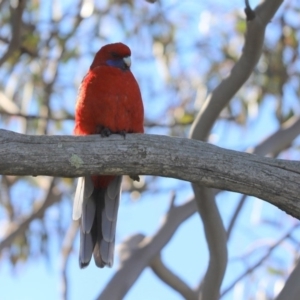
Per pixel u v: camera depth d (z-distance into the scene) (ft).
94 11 49.96
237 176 25.43
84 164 25.29
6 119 48.88
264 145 43.93
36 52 48.88
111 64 33.06
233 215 43.86
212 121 35.37
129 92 30.27
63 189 49.90
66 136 25.41
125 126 30.53
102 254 30.01
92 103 30.19
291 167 25.39
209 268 35.22
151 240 41.24
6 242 48.55
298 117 44.88
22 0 41.50
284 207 25.58
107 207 30.48
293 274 35.86
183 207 42.01
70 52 48.85
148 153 25.49
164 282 41.83
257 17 33.45
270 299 46.03
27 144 25.05
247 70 34.55
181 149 25.58
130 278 39.81
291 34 48.80
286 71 49.08
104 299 39.01
